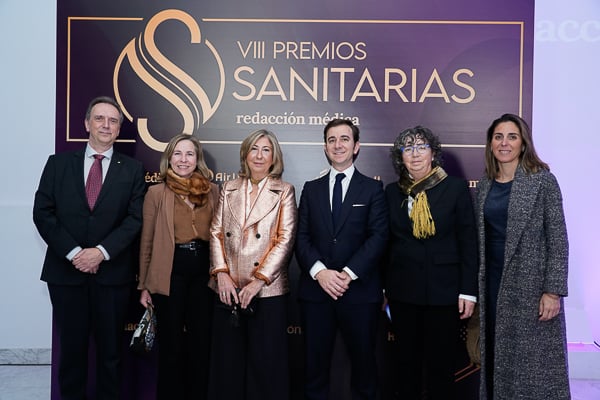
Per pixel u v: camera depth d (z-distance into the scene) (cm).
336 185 255
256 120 307
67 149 305
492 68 304
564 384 228
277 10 304
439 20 303
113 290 261
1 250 358
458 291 237
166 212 258
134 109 305
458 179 245
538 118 343
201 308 262
